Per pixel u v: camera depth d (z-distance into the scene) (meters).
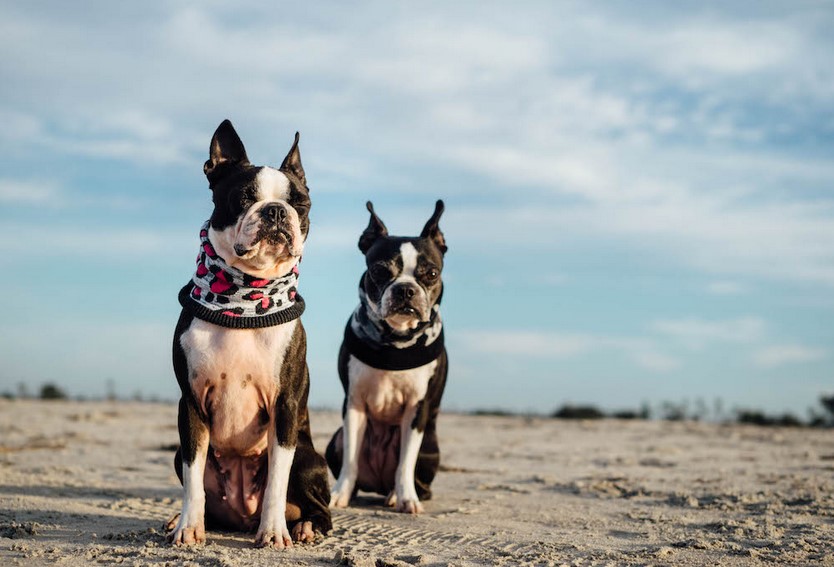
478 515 1.98
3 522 1.78
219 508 1.72
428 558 1.59
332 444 2.18
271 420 1.64
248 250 1.58
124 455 2.87
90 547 1.61
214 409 1.64
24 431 3.69
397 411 2.08
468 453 3.33
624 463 2.99
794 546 1.69
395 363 2.03
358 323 2.07
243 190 1.61
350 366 2.07
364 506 2.09
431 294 2.06
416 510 2.00
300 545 1.64
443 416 6.42
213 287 1.62
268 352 1.62
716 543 1.72
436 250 2.09
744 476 2.62
